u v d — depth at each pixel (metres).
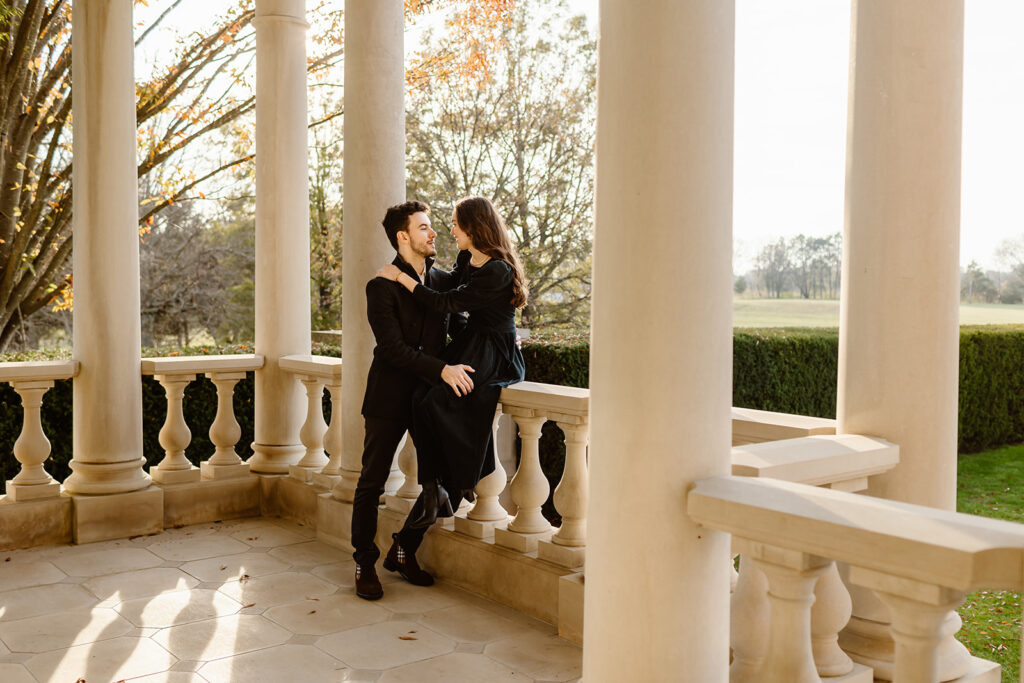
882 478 2.94
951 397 2.94
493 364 4.22
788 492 2.13
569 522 4.09
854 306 2.99
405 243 4.32
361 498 4.41
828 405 10.80
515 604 4.25
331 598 4.41
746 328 11.71
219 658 3.64
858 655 2.86
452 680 3.44
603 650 2.30
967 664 2.80
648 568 2.21
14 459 6.70
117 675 3.45
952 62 2.87
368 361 5.22
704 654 2.24
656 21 2.12
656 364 2.17
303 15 6.11
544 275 13.26
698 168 2.16
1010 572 1.71
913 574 1.77
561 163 13.27
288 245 6.14
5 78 8.33
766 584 2.64
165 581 4.66
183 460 5.96
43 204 9.28
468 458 4.02
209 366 5.90
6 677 3.41
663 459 2.19
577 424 3.95
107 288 5.40
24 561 4.99
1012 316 11.19
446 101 13.56
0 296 9.25
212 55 10.06
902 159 2.87
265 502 6.14
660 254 2.15
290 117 6.07
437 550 4.74
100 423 5.46
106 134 5.30
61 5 9.05
